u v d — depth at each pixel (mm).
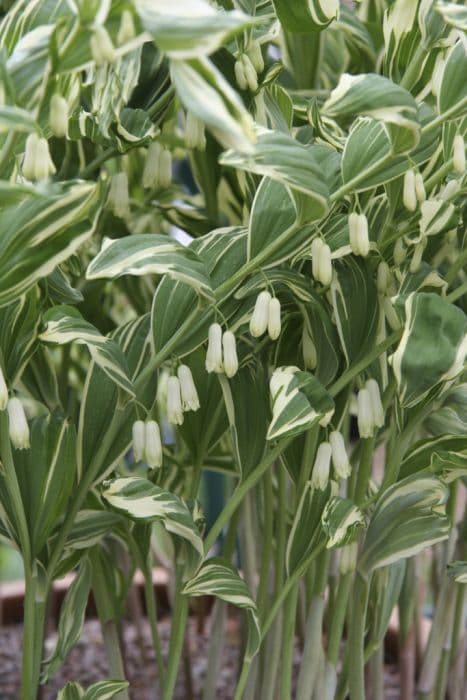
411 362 843
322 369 925
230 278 868
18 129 748
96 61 742
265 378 948
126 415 929
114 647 1051
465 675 1185
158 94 942
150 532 1009
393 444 938
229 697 1339
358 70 1084
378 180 850
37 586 931
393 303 858
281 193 870
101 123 877
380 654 1121
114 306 1263
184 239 1048
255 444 932
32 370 1001
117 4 741
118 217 1004
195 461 985
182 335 875
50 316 867
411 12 881
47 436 905
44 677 961
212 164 1024
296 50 1061
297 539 945
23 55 773
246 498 1129
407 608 1172
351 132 852
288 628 981
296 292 892
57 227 787
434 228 867
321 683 998
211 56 878
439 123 833
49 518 906
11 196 745
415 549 938
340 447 898
